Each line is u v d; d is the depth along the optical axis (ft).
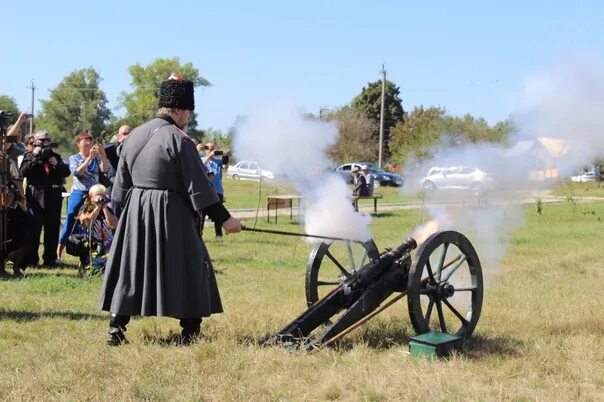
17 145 32.14
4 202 30.14
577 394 16.33
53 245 34.06
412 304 19.38
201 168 18.76
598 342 20.68
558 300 28.12
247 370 17.29
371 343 20.17
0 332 20.51
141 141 18.94
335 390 15.99
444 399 15.61
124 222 19.06
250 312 24.02
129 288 18.72
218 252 41.50
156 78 237.45
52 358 17.90
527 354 19.27
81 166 33.40
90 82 292.81
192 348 18.52
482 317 24.16
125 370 16.96
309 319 19.57
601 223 66.90
